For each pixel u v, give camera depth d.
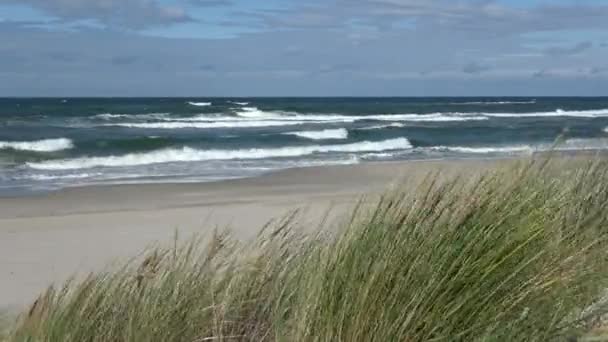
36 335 3.64
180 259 4.32
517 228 4.20
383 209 4.27
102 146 28.48
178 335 3.78
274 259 4.32
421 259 3.89
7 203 15.55
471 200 4.32
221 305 3.93
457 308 3.81
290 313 3.99
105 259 9.40
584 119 59.94
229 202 15.36
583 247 5.06
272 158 28.92
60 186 18.95
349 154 31.06
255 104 87.38
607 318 5.04
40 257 9.66
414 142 35.75
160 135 36.69
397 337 3.71
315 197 16.09
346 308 3.72
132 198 16.31
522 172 5.24
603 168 7.15
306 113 63.50
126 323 3.75
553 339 4.36
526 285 4.15
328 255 3.96
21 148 27.66
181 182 19.69
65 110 60.12
